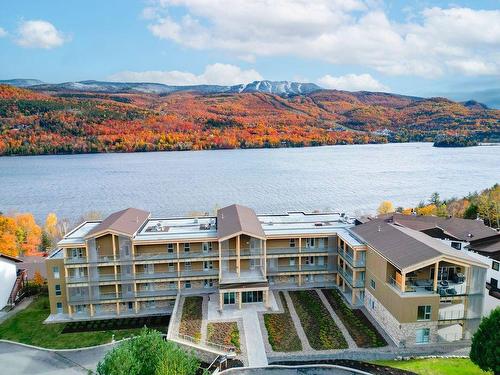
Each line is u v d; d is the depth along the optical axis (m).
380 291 49.69
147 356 36.72
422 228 73.38
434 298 44.59
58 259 56.84
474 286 45.31
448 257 44.34
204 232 60.78
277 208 152.50
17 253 93.38
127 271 57.44
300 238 60.38
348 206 155.25
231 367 42.38
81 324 55.34
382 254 48.91
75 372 44.78
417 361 42.91
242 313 53.28
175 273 58.31
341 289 60.09
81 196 180.75
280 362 43.22
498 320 37.72
